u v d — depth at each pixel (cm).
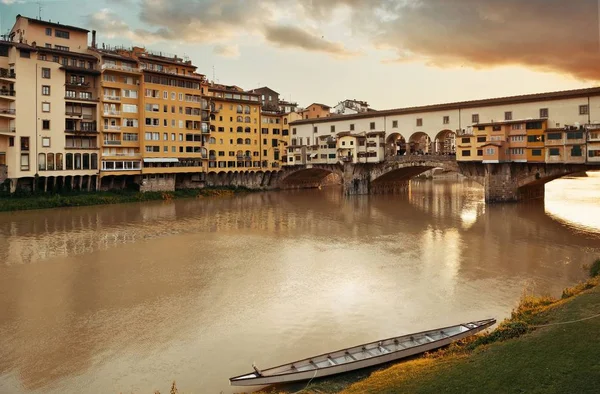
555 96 6562
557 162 6550
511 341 1756
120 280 3272
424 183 14100
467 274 3350
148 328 2412
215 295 2938
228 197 9088
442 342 1961
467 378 1500
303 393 1609
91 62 7700
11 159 6694
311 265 3675
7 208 6359
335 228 5428
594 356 1491
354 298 2856
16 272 3481
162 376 1919
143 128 8056
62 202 6919
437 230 5212
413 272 3425
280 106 13088
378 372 1714
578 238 4631
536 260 3741
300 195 9625
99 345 2214
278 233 5122
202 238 4825
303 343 2212
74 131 7338
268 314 2598
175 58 8819
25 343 2239
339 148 9500
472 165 7662
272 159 10800
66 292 3005
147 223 5747
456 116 7875
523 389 1379
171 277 3344
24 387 1847
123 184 8231
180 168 8719
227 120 9900
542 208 6838
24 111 6788
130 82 7994
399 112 8694
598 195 8706
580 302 2105
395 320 2478
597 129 6150
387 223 5769
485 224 5559
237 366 1994
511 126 7062
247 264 3719
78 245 4431
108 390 1819
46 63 7025
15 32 7500
